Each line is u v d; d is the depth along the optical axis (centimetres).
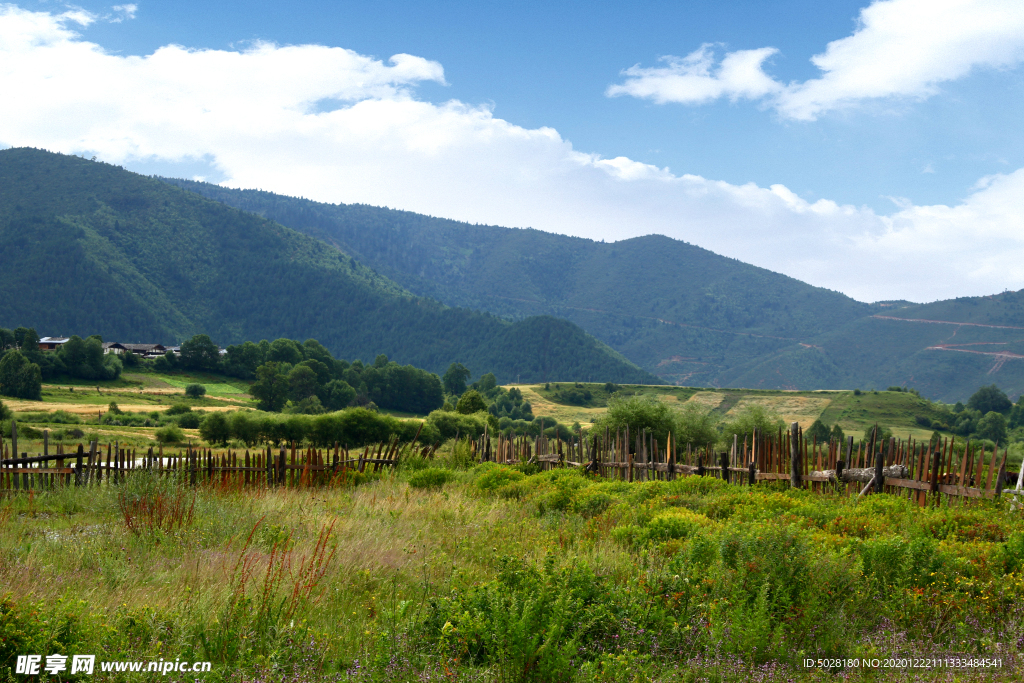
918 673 476
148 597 593
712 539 708
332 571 700
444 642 488
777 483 1295
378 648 483
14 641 435
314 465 1736
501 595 541
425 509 1239
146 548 805
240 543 838
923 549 660
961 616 558
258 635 509
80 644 452
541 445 2342
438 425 6281
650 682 447
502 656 461
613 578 660
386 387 18375
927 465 1052
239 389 18250
